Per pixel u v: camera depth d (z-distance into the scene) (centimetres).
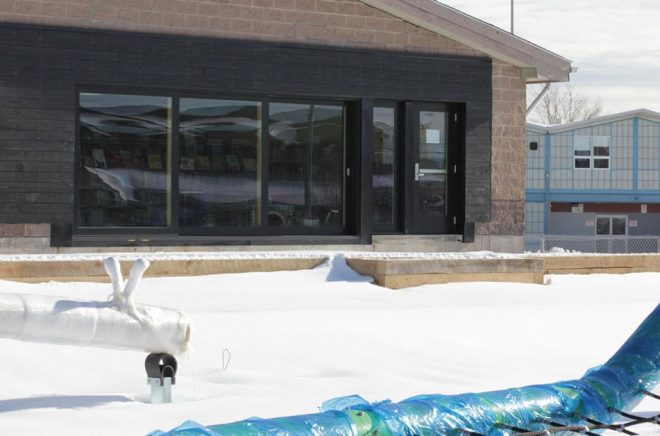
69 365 785
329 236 1661
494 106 1761
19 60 1458
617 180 4678
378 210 1712
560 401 605
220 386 731
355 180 1680
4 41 1450
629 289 1370
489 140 1756
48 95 1473
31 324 629
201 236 1587
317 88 1636
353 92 1658
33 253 1461
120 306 662
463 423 544
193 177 1586
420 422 527
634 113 4675
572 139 4666
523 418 577
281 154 1647
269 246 1614
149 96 1550
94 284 1216
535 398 593
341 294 1219
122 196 1537
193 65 1557
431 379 781
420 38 1705
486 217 1756
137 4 1522
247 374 766
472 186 1742
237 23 1584
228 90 1580
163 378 680
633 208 4722
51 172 1474
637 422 609
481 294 1265
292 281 1320
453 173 1752
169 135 1562
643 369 668
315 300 1166
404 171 1714
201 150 1590
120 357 819
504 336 977
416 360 842
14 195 1455
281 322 973
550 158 4662
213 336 901
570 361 869
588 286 1388
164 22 1538
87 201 1516
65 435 580
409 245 1706
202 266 1316
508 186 1775
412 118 1716
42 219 1469
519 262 1412
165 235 1558
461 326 1011
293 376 779
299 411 653
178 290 1209
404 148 1712
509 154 1775
